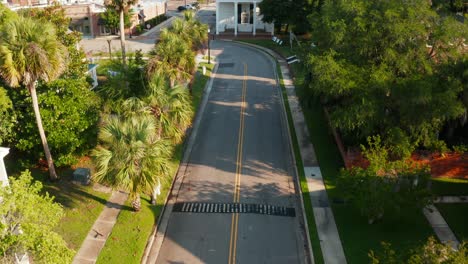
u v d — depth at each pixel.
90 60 47.97
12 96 24.64
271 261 19.62
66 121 24.53
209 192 25.17
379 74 24.58
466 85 24.53
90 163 26.97
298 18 58.44
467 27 26.44
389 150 25.03
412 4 26.45
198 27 40.78
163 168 19.88
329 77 25.20
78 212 22.11
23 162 25.73
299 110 37.41
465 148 25.84
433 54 27.72
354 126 25.52
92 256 19.12
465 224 21.66
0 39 20.05
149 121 20.23
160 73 27.75
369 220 21.62
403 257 14.38
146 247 20.22
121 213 22.11
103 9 70.06
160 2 87.06
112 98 27.30
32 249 14.77
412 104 23.69
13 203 15.02
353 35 27.17
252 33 72.94
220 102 40.34
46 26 21.06
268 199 24.56
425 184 21.95
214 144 31.52
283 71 49.88
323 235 21.03
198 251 20.22
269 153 30.25
